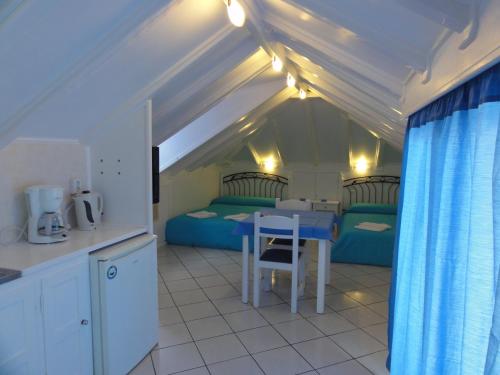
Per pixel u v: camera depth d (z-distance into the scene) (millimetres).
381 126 3471
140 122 2502
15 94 1637
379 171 6027
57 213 2080
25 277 1573
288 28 2004
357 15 1245
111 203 2623
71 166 2477
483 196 989
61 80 1742
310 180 6449
